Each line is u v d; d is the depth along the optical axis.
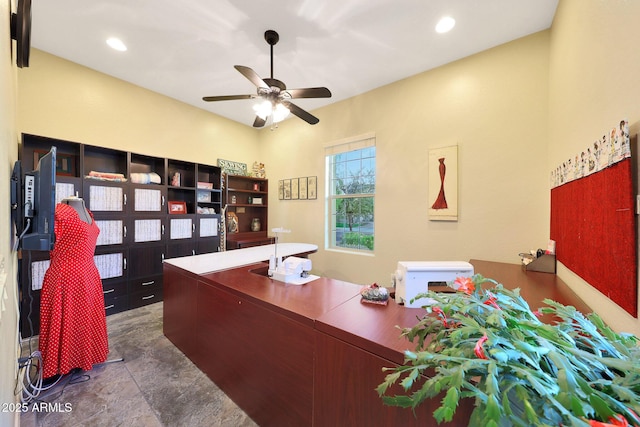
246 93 3.65
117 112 3.24
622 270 1.03
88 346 1.87
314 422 1.20
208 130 4.28
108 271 2.93
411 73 3.10
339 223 4.13
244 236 4.72
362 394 1.03
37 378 1.76
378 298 1.44
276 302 1.42
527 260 2.25
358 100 3.67
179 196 3.91
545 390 0.42
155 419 1.53
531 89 2.41
